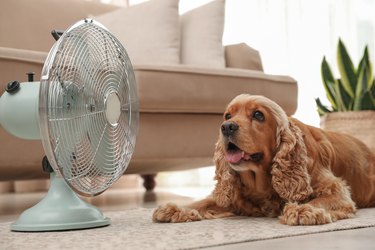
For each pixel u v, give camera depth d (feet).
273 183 5.98
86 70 5.75
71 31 5.56
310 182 6.06
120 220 6.52
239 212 6.47
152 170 10.24
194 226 5.60
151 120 8.73
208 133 9.41
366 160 7.16
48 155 5.36
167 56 10.17
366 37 13.23
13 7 11.11
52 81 5.40
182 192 12.65
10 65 7.28
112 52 6.12
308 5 13.87
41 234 5.49
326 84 10.41
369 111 9.70
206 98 9.06
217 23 10.81
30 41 11.12
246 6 14.69
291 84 10.29
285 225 5.49
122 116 6.32
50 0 11.60
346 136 7.27
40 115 5.28
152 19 10.39
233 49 11.16
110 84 6.06
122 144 6.32
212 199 6.54
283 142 6.01
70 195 6.01
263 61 14.44
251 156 5.95
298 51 14.01
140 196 11.75
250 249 4.20
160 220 6.08
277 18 14.29
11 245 4.81
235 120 5.85
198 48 10.62
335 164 6.61
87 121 5.73
